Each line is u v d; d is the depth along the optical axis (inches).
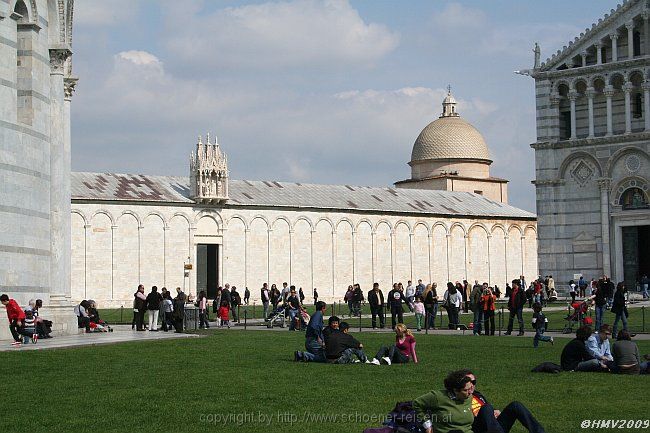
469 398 912.9
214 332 2694.4
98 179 5019.7
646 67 4128.9
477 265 6038.4
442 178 6712.6
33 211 2250.2
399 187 6939.0
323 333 1692.9
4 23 2166.6
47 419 1075.3
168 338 2234.3
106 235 4835.1
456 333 2677.2
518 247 6220.5
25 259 2209.6
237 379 1405.0
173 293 5012.3
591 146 4271.7
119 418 1079.6
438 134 6850.4
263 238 5319.9
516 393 1263.5
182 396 1234.0
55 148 2354.8
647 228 4197.8
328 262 5531.5
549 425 1045.2
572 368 1519.4
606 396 1240.2
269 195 5457.7
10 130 2171.5
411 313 4025.6
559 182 4347.9
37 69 2288.4
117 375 1449.3
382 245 5723.4
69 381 1379.2
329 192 5777.6
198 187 5073.8
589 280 4279.0
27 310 2000.5
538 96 4379.9
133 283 4904.0
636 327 2746.1
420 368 1565.0
